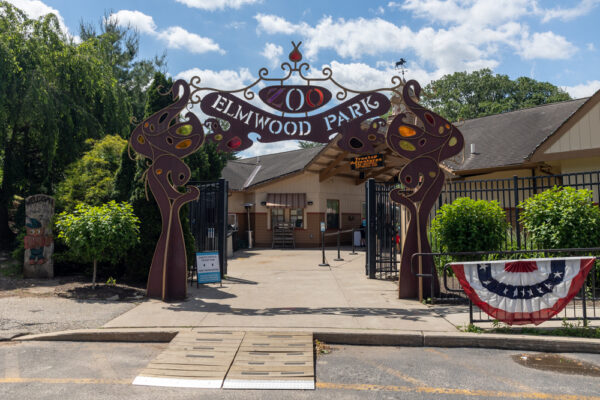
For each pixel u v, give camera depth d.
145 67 27.25
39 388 4.06
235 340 5.37
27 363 4.78
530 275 5.80
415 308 7.09
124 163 10.46
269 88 8.12
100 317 6.45
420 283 7.66
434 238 9.86
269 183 21.91
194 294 8.45
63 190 11.17
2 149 14.89
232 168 25.53
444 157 7.83
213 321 6.21
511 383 4.23
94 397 3.87
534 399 3.85
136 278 9.73
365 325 5.98
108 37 18.50
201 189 11.40
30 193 15.21
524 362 4.87
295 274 11.51
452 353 5.21
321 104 8.09
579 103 16.53
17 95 13.30
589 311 6.77
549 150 11.96
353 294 8.41
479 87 41.66
